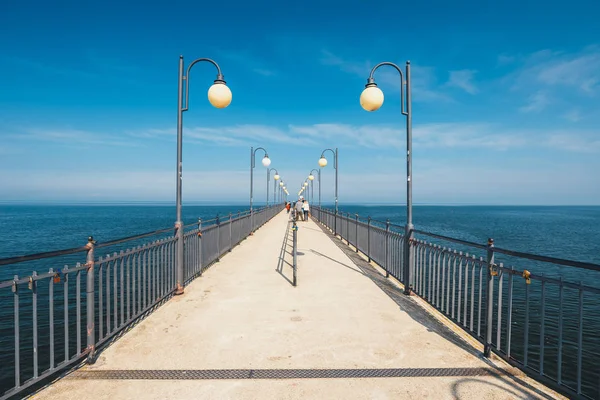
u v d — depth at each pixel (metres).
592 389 6.75
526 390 3.39
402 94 6.91
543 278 3.39
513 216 105.38
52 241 34.59
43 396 3.28
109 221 69.19
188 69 6.84
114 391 3.37
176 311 5.74
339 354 4.17
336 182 18.91
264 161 19.48
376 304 6.15
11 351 8.20
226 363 3.93
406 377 3.63
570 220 80.62
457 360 4.02
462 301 11.01
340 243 14.68
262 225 23.92
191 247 7.82
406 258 6.85
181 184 6.81
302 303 6.19
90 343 3.90
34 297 3.26
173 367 3.84
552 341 8.66
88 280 3.93
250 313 5.65
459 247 29.41
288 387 3.43
